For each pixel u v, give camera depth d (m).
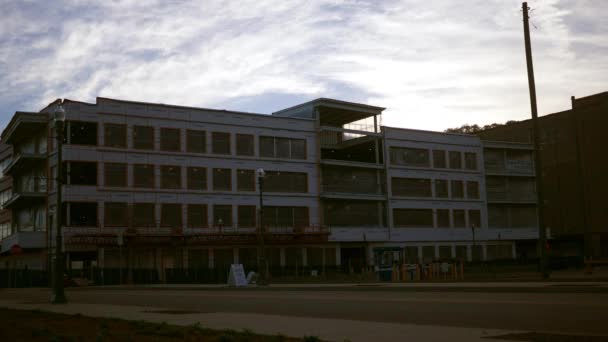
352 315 16.53
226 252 69.75
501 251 92.25
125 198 64.38
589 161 89.19
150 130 66.88
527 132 97.62
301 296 26.64
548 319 13.83
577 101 91.25
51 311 19.91
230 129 71.81
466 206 89.19
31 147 72.06
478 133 105.19
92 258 63.06
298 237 72.62
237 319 15.86
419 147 86.06
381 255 76.94
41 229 68.31
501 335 11.21
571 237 92.31
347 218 79.31
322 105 78.31
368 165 80.56
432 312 16.42
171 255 66.56
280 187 74.38
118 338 11.63
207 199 69.12
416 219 84.38
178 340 11.47
